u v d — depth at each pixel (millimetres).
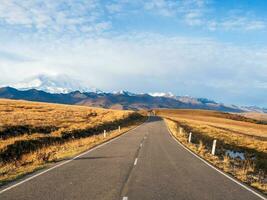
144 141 29375
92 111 86375
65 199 8906
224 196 9883
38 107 75500
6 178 11703
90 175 12633
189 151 22875
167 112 185250
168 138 34031
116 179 11961
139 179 12086
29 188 10172
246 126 102250
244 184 11938
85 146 23953
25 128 31422
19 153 20766
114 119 62656
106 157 18141
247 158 26328
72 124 41688
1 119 37250
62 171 13438
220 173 14203
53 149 22188
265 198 9875
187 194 9930
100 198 9133
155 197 9414
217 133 50688
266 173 18719
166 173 13578
